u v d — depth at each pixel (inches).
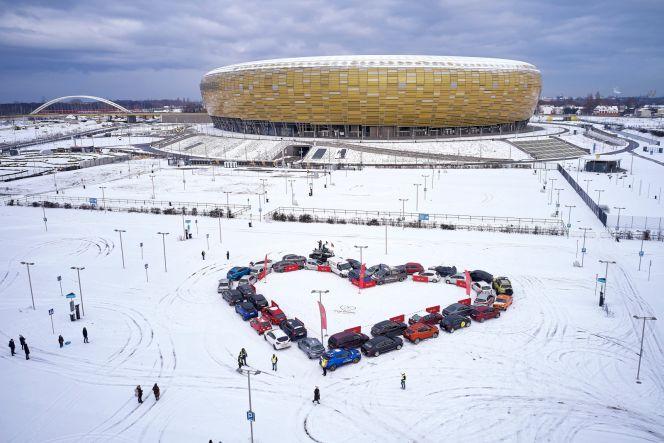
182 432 1152.8
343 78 5994.1
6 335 1638.8
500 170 4879.4
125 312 1804.9
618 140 6747.1
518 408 1232.8
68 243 2640.3
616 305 1802.4
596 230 2731.3
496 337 1595.7
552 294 1911.9
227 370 1417.3
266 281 2119.8
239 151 6067.9
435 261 2316.7
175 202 3555.6
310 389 1325.0
